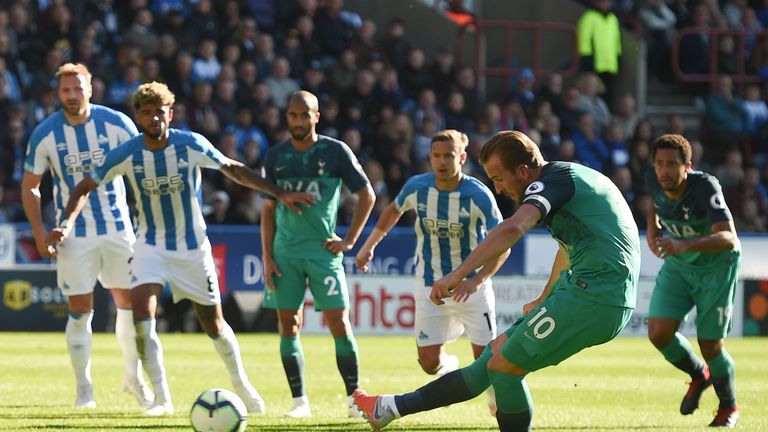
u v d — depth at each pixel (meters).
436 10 86.75
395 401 21.81
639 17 87.25
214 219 63.50
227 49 72.06
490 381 21.52
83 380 31.19
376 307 62.25
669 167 27.92
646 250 66.94
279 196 29.23
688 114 87.06
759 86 85.69
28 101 68.12
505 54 87.12
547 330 20.33
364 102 72.31
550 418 29.80
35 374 39.41
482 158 20.84
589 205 20.33
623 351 54.44
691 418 30.53
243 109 68.62
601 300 20.17
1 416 28.09
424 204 29.33
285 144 30.34
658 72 86.88
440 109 75.44
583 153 74.69
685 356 29.62
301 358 29.89
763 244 66.75
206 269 29.58
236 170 29.31
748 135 81.44
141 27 70.81
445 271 29.53
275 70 72.69
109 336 57.47
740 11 89.25
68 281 31.20
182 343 54.03
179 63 69.25
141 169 28.48
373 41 79.06
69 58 70.69
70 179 31.47
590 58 83.88
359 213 30.30
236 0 77.12
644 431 27.05
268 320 62.00
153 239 29.17
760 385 39.69
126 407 30.95
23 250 60.06
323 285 29.78
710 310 28.83
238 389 30.38
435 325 29.77
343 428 26.66
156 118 27.86
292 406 29.89
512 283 63.09
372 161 66.69
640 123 74.12
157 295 29.02
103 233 31.52
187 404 32.00
